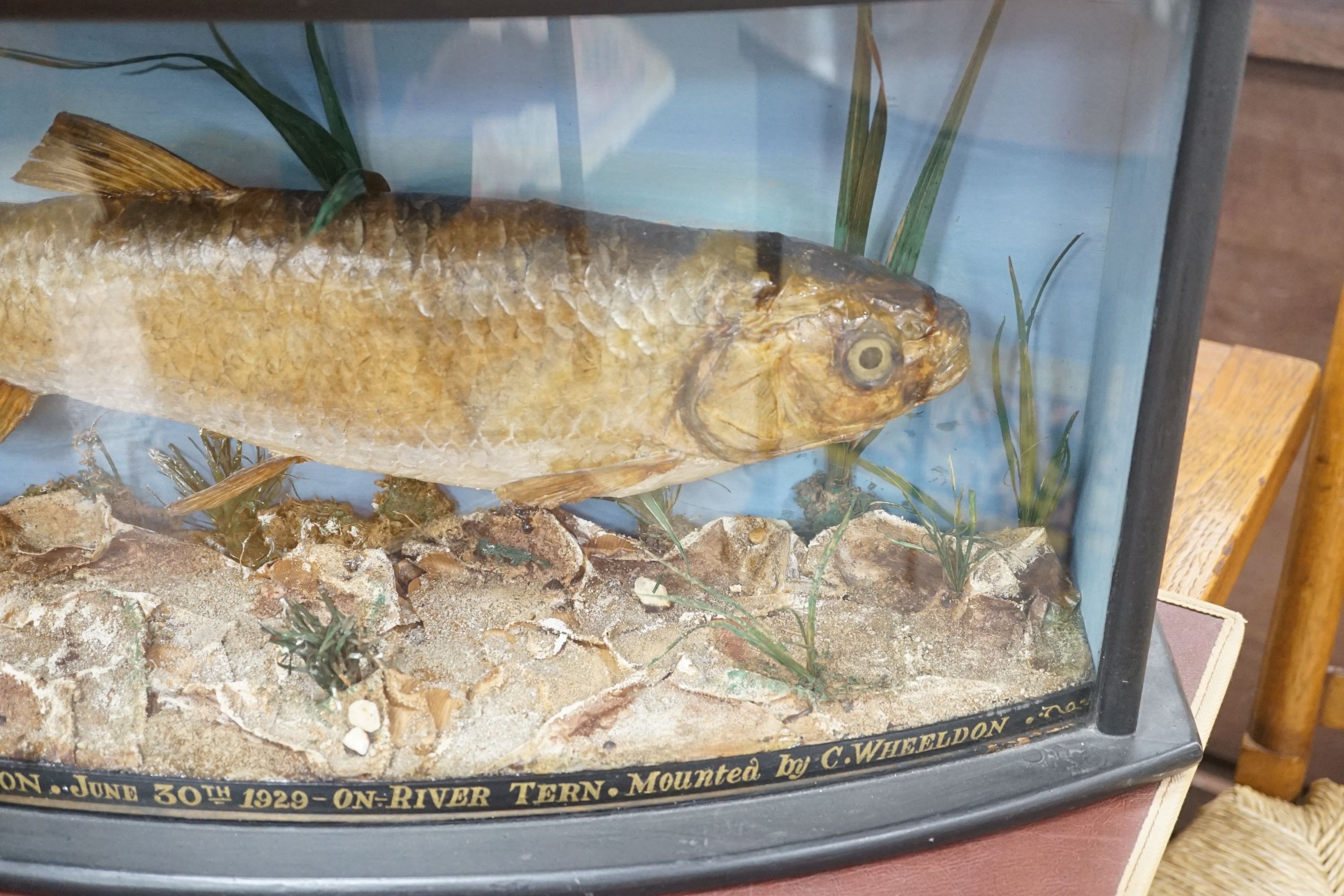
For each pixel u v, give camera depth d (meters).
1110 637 0.57
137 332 0.52
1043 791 0.57
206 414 0.53
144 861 0.55
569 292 0.50
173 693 0.55
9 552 0.56
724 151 0.49
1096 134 0.49
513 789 0.55
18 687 0.56
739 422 0.52
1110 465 0.55
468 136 0.49
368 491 0.55
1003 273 0.52
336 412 0.52
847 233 0.51
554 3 0.45
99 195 0.50
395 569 0.56
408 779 0.55
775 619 0.56
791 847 0.55
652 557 0.56
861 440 0.54
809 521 0.56
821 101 0.48
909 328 0.52
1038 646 0.58
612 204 0.50
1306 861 0.77
